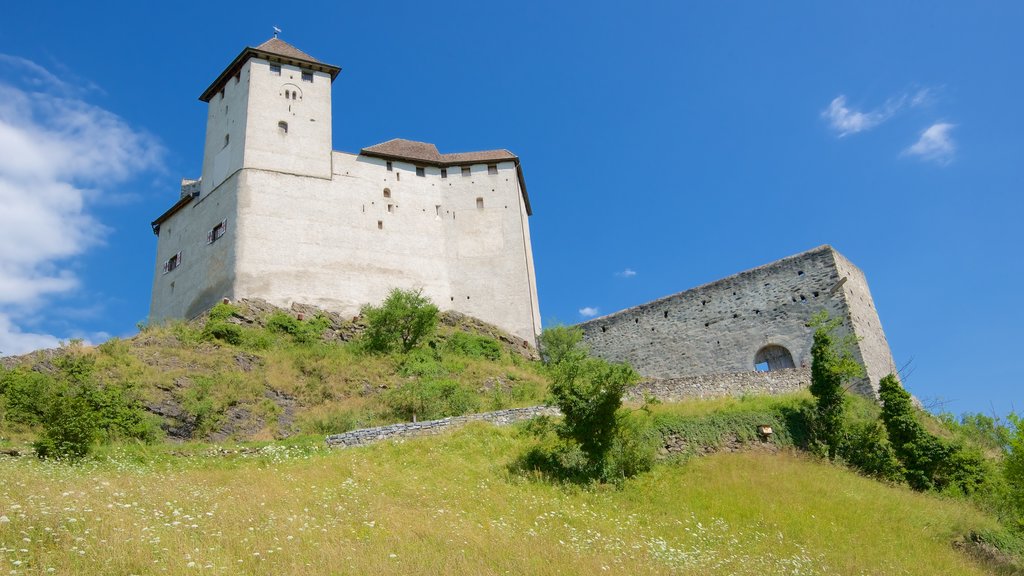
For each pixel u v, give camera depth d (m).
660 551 15.92
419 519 16.06
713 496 20.83
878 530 19.34
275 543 13.05
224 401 31.20
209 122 53.97
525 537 15.44
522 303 50.78
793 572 15.72
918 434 25.48
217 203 49.06
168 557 11.59
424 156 55.03
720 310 40.03
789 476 22.55
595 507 19.59
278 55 52.19
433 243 52.00
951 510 21.58
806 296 37.03
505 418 26.25
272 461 22.72
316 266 47.28
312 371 36.53
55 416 22.47
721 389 29.83
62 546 11.55
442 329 46.09
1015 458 21.64
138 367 32.06
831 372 26.64
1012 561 18.59
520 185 56.91
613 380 22.69
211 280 46.69
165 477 19.42
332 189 50.19
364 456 22.83
